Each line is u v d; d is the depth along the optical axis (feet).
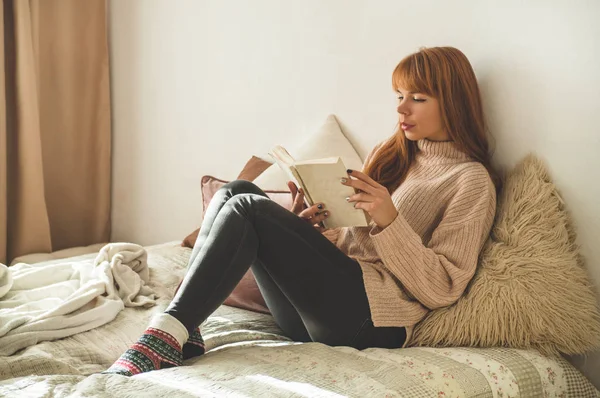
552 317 5.63
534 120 6.33
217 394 4.35
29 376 4.73
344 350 5.38
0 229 10.27
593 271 5.98
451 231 5.90
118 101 11.44
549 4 6.12
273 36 8.98
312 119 8.58
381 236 5.57
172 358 4.99
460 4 6.87
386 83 7.68
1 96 10.19
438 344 5.78
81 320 5.96
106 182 11.61
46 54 11.03
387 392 4.55
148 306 6.72
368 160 7.03
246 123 9.50
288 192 7.54
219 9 9.70
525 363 5.49
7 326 5.63
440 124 6.43
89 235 11.73
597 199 5.90
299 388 4.49
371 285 5.63
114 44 11.37
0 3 10.12
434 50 6.42
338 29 8.14
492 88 6.64
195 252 5.65
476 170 6.15
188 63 10.27
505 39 6.50
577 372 5.82
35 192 10.61
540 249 5.88
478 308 5.68
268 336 6.08
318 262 5.50
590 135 5.90
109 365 5.48
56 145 11.28
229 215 5.35
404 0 7.40
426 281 5.63
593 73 5.84
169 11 10.48
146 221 11.27
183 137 10.49
